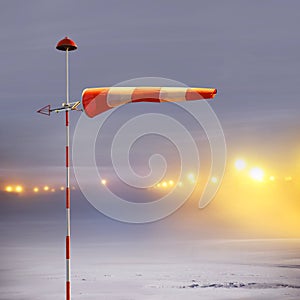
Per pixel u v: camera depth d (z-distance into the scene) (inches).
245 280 428.1
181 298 361.4
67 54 351.3
